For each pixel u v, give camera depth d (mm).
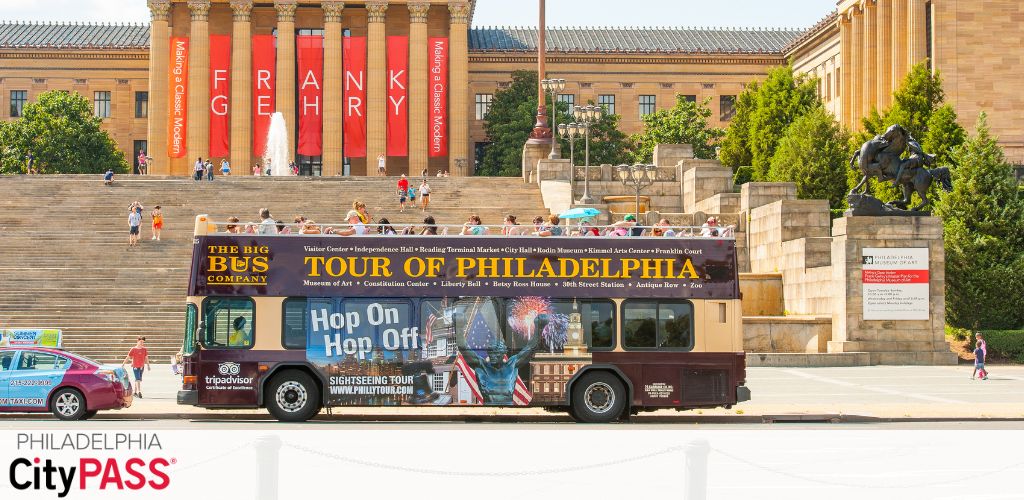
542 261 31078
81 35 139750
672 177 73250
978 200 55938
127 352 51125
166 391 39062
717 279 31188
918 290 51625
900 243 51719
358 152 116688
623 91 137000
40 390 30625
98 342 51500
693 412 34250
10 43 135875
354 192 73312
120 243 60719
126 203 69062
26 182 71812
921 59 93625
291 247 30969
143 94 136875
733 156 96625
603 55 136125
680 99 112500
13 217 65188
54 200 68875
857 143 77688
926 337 51656
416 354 30750
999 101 90812
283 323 30781
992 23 90750
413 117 117812
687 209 71688
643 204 68000
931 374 46812
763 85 91625
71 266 57938
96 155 117938
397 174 120875
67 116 116750
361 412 34281
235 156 116562
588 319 30984
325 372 30641
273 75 117812
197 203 69438
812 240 56062
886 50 102812
